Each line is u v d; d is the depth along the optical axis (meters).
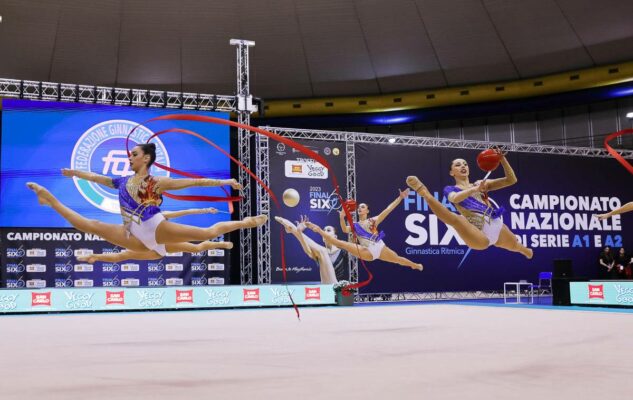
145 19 22.36
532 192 20.64
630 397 3.81
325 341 7.55
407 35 24.03
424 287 19.27
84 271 16.28
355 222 18.77
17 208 15.84
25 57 22.73
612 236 21.48
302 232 18.22
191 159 16.97
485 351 6.31
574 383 4.34
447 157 19.91
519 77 25.64
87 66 23.42
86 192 16.28
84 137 16.38
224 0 22.33
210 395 3.99
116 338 8.32
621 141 24.86
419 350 6.45
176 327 10.23
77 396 4.01
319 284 17.62
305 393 4.02
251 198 19.61
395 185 19.30
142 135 16.70
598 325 9.66
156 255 15.56
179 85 24.62
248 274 17.83
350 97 26.47
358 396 3.88
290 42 24.11
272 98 26.34
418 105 26.44
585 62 24.53
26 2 21.00
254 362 5.64
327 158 18.75
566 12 22.73
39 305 15.23
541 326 9.52
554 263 16.53
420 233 19.39
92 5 21.59
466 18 23.39
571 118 26.16
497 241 18.56
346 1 22.73
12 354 6.52
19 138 15.99
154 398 3.91
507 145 20.69
